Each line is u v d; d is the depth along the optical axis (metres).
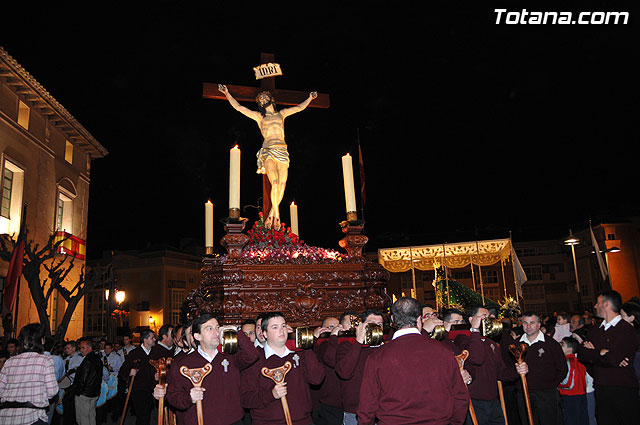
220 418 4.39
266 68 10.25
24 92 20.70
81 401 9.02
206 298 7.66
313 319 7.12
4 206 19.73
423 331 4.27
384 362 3.54
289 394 4.68
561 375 6.45
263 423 4.57
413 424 3.36
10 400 5.28
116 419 12.92
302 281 7.26
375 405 3.56
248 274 7.13
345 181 8.21
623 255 41.84
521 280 16.91
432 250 18.17
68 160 25.39
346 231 8.08
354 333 5.30
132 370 8.65
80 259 25.33
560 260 48.12
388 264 18.59
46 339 8.38
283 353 4.80
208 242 9.20
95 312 46.59
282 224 9.04
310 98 10.11
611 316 5.88
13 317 19.11
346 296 7.46
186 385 4.42
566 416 7.21
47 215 22.59
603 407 5.81
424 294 43.22
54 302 23.19
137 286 46.59
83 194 26.52
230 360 4.63
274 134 9.52
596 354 5.80
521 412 6.82
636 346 5.66
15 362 5.44
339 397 5.90
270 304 7.04
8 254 17.36
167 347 8.82
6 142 19.56
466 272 44.62
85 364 9.07
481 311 5.65
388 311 7.83
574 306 46.97
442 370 3.48
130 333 40.06
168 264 46.66
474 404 5.73
